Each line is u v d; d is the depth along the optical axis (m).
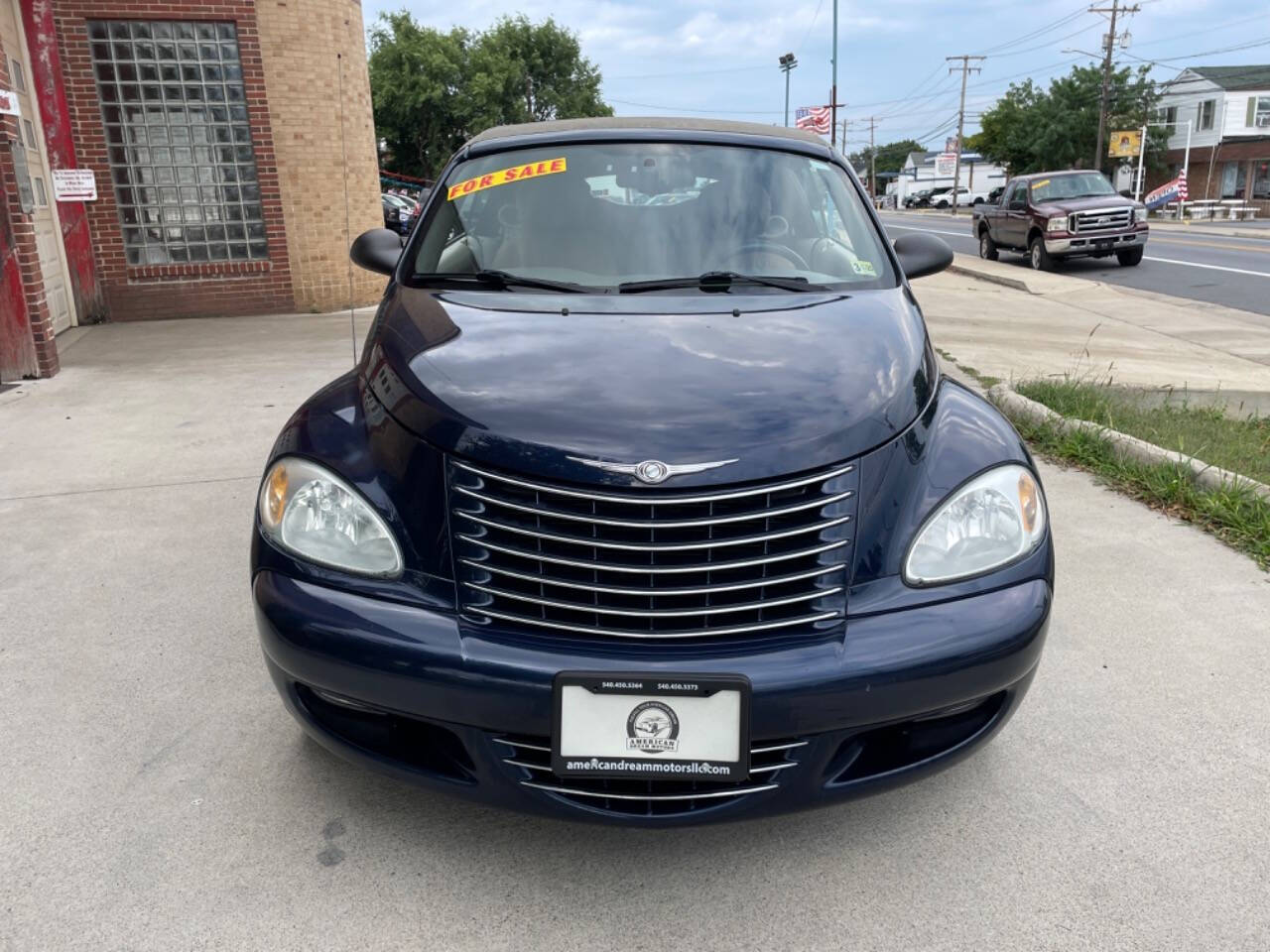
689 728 2.04
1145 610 3.59
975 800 2.56
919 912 2.18
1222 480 4.56
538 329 2.62
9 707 2.95
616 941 2.10
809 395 2.27
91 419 6.21
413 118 46.38
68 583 3.81
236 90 10.55
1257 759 2.72
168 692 3.04
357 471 2.31
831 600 2.14
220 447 5.57
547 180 3.38
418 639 2.12
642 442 2.10
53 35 9.76
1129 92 58.09
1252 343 10.62
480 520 2.13
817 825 2.48
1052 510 4.64
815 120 39.03
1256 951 2.05
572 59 57.69
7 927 2.10
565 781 2.16
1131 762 2.71
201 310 10.87
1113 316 12.67
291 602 2.23
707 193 3.32
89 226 10.34
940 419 2.47
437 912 2.17
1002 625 2.18
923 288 15.72
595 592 2.09
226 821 2.45
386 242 3.64
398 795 2.56
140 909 2.16
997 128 64.94
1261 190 52.12
